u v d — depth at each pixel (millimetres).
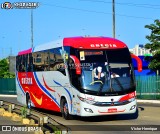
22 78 26406
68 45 18828
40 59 22797
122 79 18031
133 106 18078
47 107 22094
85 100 17562
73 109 18516
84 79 17688
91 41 18422
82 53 17922
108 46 18344
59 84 20094
